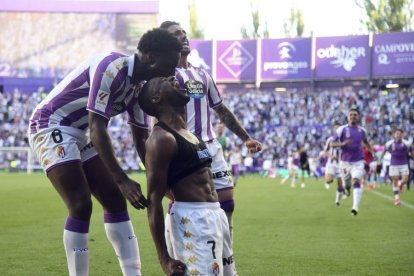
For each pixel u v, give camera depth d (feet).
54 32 156.87
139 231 35.35
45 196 63.46
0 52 157.17
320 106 150.92
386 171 102.01
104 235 33.35
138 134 17.95
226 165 22.07
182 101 14.67
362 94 150.30
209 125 22.20
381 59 149.07
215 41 158.81
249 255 26.91
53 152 16.98
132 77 15.89
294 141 143.74
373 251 27.99
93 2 156.04
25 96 155.43
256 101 155.12
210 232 14.17
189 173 14.33
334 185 93.71
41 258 25.96
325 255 26.89
